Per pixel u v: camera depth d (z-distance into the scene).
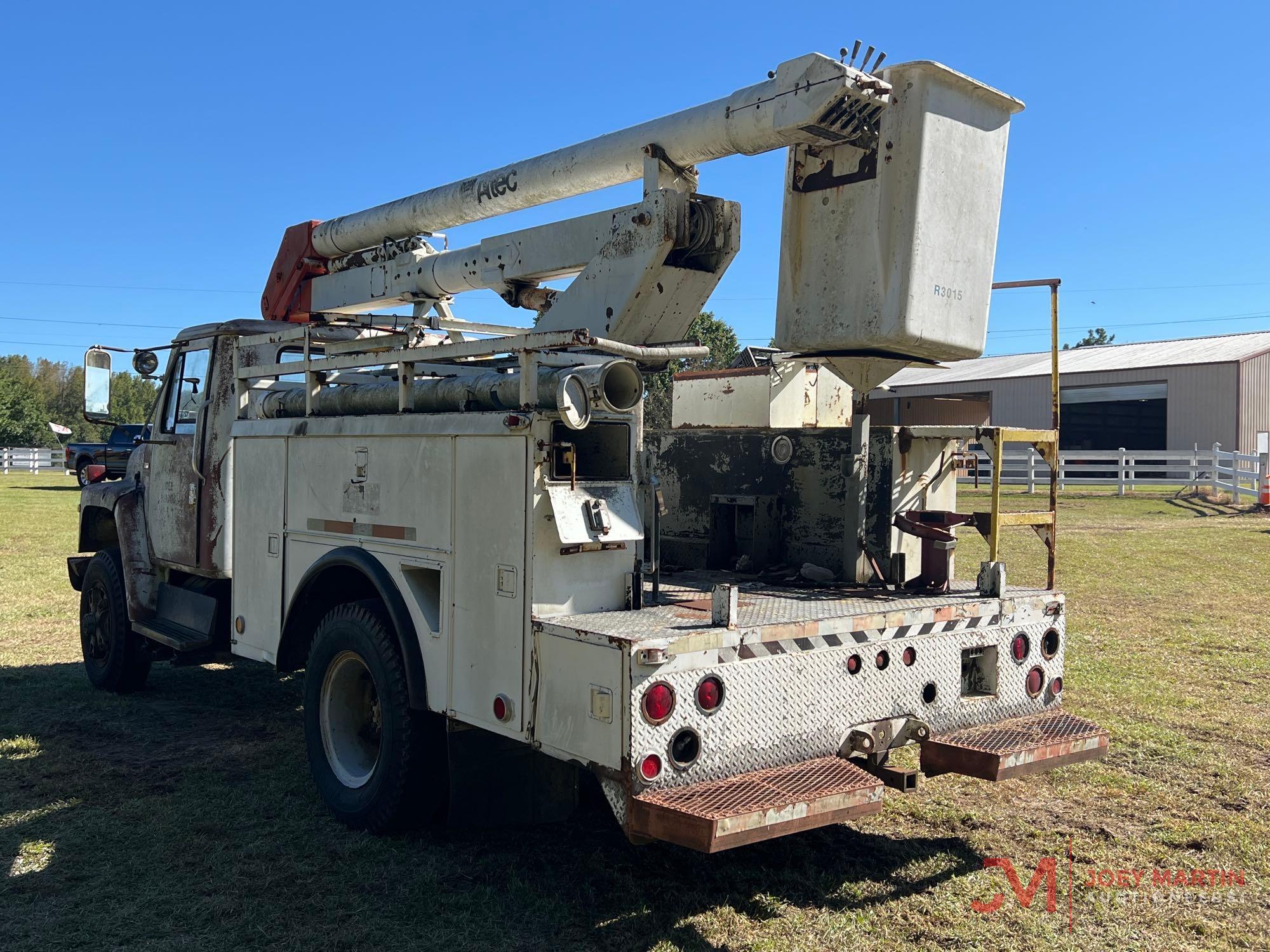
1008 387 37.16
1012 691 3.98
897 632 3.59
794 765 3.25
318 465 4.46
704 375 5.54
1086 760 3.77
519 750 3.72
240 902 3.47
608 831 4.17
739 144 4.05
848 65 3.69
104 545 6.96
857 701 3.47
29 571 11.84
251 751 5.25
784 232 4.06
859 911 3.46
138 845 3.98
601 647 3.00
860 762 3.77
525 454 3.33
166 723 5.79
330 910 3.42
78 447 26.77
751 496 4.79
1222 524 16.53
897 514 4.27
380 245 5.88
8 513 19.28
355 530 4.20
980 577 4.03
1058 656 4.16
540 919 3.36
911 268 3.68
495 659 3.43
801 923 3.36
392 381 4.30
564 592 3.37
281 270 6.44
